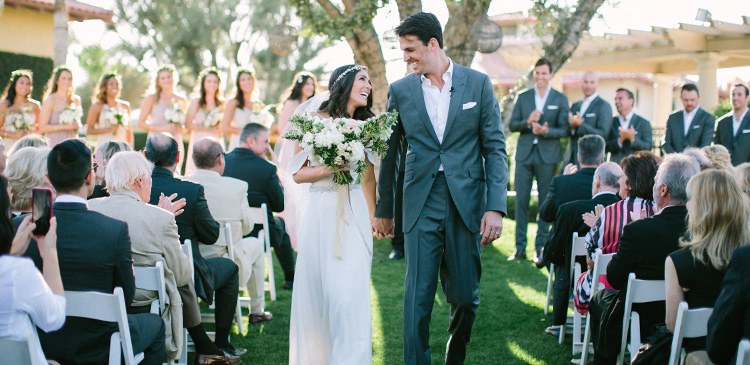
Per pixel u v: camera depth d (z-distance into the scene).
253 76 7.38
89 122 7.13
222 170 4.49
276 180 5.21
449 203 3.17
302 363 3.15
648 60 13.84
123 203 3.11
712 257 2.46
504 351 4.08
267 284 5.70
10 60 13.22
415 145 3.23
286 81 23.84
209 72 7.41
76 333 2.49
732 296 2.16
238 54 24.41
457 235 3.19
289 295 5.41
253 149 5.25
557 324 4.22
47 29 14.31
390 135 3.12
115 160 3.13
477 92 3.18
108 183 3.13
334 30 6.99
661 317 2.95
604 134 6.94
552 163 6.60
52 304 2.15
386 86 7.57
